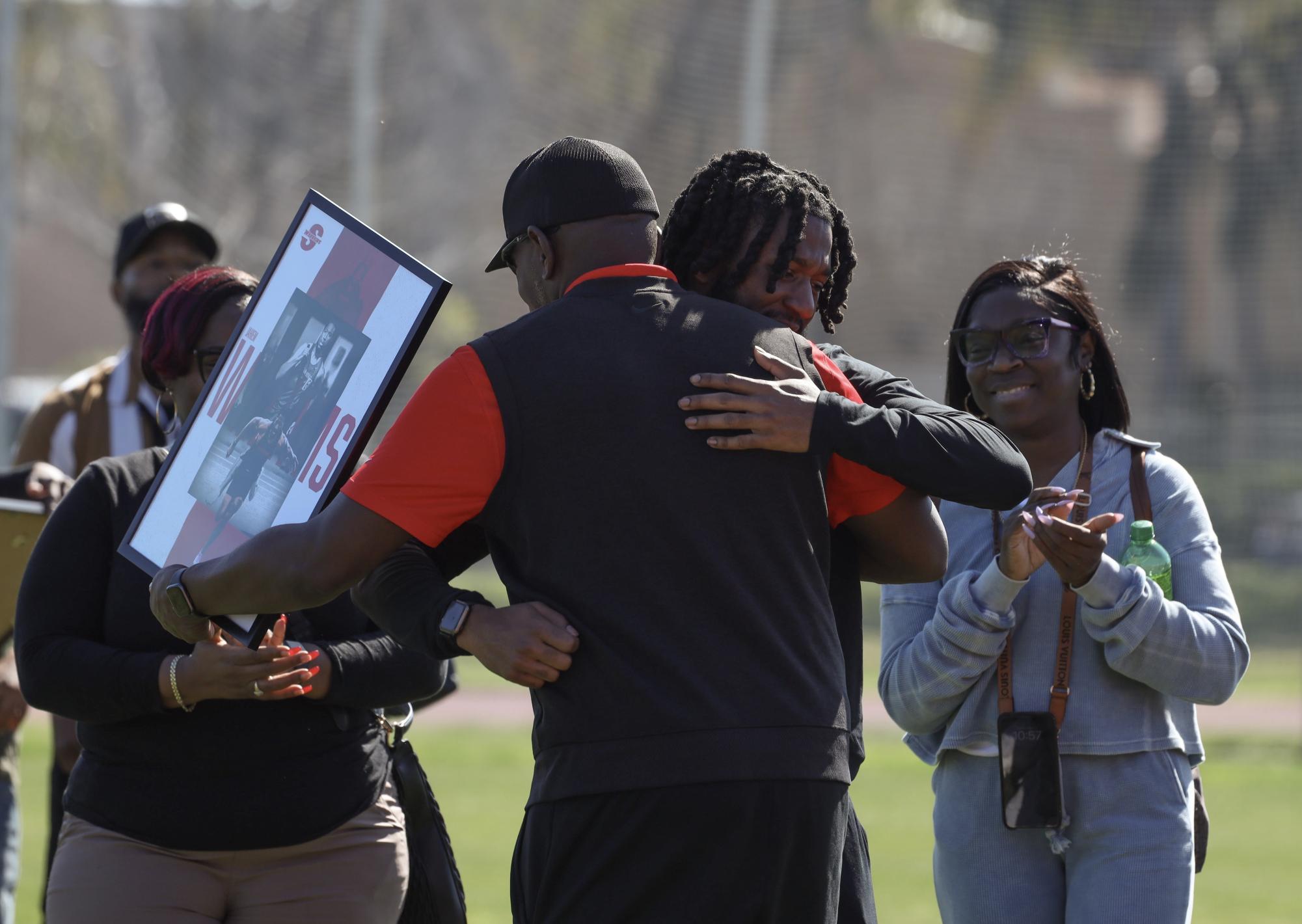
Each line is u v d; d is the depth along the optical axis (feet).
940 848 40.91
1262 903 78.95
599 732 29.22
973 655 38.83
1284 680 187.42
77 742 49.11
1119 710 38.99
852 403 30.45
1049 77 237.04
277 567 30.58
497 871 82.74
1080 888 38.73
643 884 28.94
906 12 232.53
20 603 37.68
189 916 36.17
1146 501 40.83
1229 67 227.61
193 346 39.14
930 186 236.43
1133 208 233.96
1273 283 227.20
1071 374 41.83
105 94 224.33
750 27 214.90
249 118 220.43
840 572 33.81
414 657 38.29
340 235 34.24
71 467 54.80
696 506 29.55
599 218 31.86
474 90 221.66
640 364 30.07
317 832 37.01
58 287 390.63
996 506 31.17
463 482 29.81
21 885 79.71
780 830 29.01
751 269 33.83
